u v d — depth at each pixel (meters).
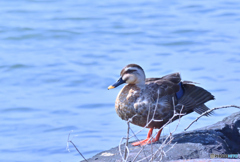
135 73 9.07
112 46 21.19
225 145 8.52
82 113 13.41
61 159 10.13
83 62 18.78
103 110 13.62
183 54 19.39
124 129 11.76
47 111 13.72
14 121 12.97
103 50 20.52
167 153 7.86
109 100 14.57
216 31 23.36
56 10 28.86
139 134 11.03
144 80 9.16
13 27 24.62
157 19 26.53
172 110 9.08
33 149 10.87
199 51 19.73
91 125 12.29
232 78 15.61
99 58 19.27
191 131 9.05
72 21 26.11
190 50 20.03
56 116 13.26
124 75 9.16
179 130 10.82
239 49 19.59
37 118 13.16
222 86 14.77
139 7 29.78
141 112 8.95
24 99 14.91
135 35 23.17
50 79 16.88
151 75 16.56
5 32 23.92
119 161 7.82
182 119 11.73
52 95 15.27
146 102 8.88
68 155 10.35
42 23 25.52
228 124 9.39
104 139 11.13
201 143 8.37
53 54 20.16
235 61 17.77
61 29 24.33
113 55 19.66
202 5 29.97
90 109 13.77
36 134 11.98
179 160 7.45
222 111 12.37
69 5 30.41
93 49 20.75
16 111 13.79
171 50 20.19
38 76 17.22
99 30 24.19
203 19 26.28
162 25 25.09
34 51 20.75
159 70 17.14
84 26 25.00
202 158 7.66
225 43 20.83
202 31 23.52
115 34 23.47
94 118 12.89
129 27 24.72
